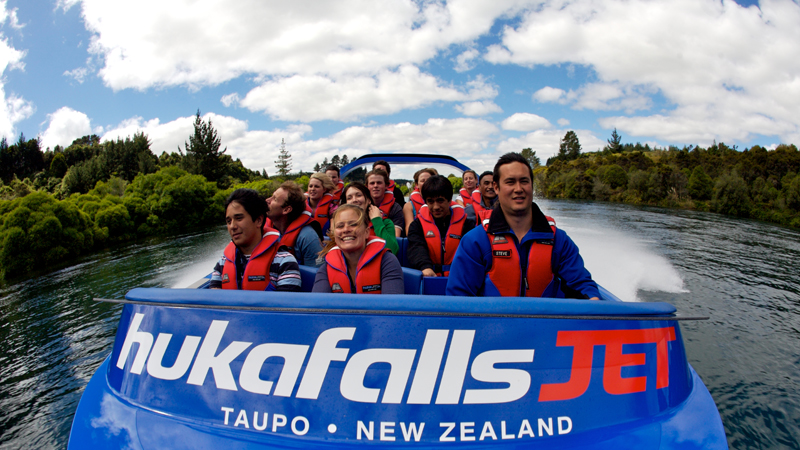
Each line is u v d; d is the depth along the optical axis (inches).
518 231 65.8
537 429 41.1
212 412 42.6
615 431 41.6
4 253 534.9
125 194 1083.9
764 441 103.7
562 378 42.4
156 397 44.4
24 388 152.7
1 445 116.2
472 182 195.9
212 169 2311.8
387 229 101.7
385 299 42.9
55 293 342.6
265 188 1577.3
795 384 132.5
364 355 41.9
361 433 40.6
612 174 1406.3
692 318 47.1
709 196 1078.4
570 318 43.5
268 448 40.0
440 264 108.0
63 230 597.6
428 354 41.9
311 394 41.6
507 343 42.4
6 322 255.4
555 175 1806.1
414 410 40.9
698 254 392.2
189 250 556.1
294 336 42.7
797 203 847.7
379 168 143.9
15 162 2869.1
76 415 45.4
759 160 1240.2
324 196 146.3
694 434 41.6
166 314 46.4
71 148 3179.1
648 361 44.9
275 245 74.0
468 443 40.3
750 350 161.2
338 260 72.6
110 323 236.1
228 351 43.4
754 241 496.7
